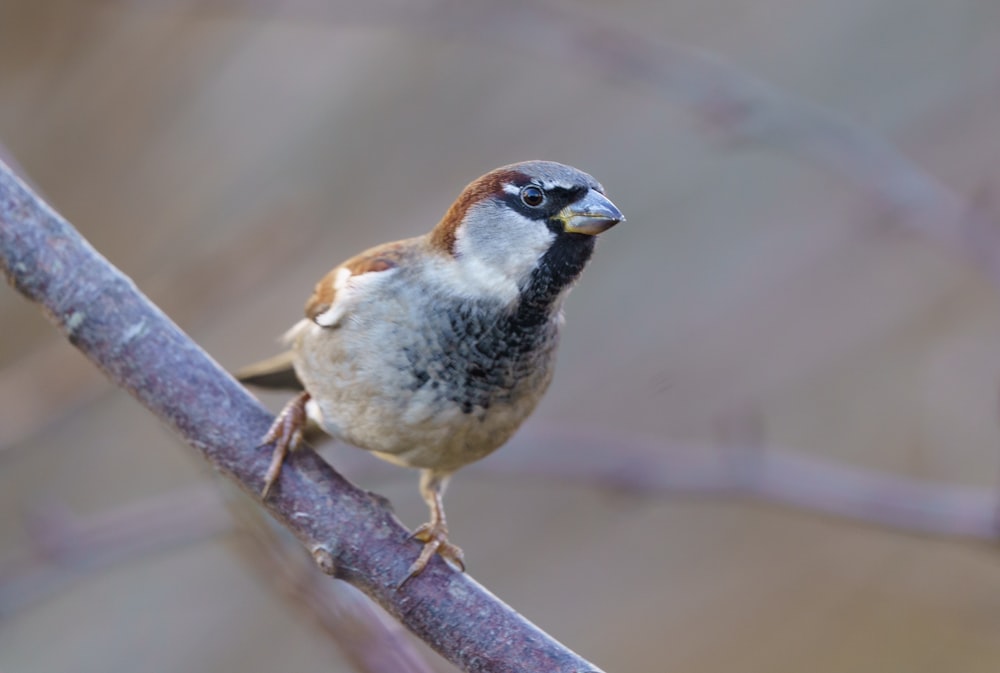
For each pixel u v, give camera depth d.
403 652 5.52
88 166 12.38
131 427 12.48
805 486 9.15
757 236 13.12
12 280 5.77
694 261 13.05
